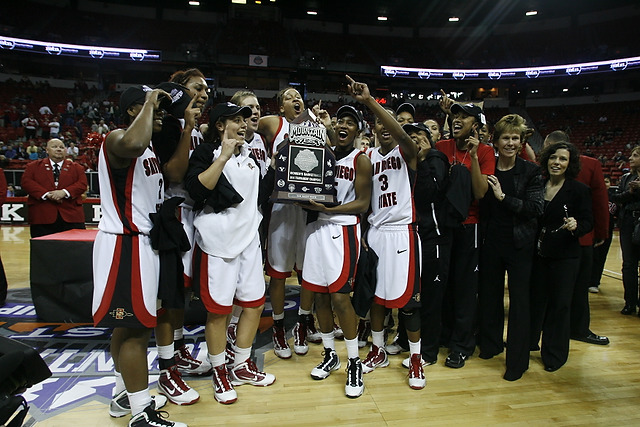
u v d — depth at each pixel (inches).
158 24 949.2
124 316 76.3
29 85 778.2
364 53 1002.1
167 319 92.7
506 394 99.6
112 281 77.4
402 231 103.0
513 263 109.1
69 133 622.5
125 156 74.9
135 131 72.1
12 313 147.3
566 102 935.0
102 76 876.6
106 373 104.4
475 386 103.3
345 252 100.0
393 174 104.7
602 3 909.8
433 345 114.9
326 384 103.1
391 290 102.1
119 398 86.1
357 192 103.1
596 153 770.2
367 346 129.1
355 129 104.5
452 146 121.3
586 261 132.4
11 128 629.9
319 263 103.2
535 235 108.7
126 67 885.2
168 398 93.6
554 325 113.2
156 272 82.4
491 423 87.0
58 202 176.1
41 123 666.8
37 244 134.6
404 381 105.3
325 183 100.9
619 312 166.4
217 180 89.0
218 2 943.0
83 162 418.6
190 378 105.7
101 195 80.6
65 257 134.6
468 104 112.7
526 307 108.0
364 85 94.8
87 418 85.7
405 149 98.9
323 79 964.0
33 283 135.9
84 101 786.2
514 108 965.8
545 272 116.4
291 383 103.3
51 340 124.3
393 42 1044.5
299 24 1026.1
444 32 1049.5
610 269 252.7
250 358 113.7
